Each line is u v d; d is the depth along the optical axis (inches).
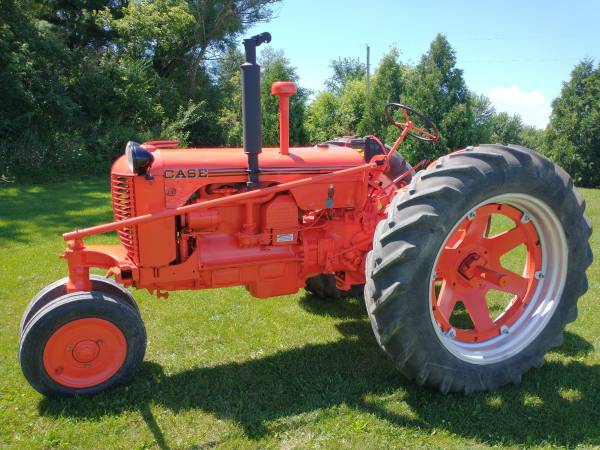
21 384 118.7
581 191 560.4
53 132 559.5
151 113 692.7
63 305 106.3
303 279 136.9
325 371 126.6
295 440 98.7
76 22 770.8
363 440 98.3
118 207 122.2
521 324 123.1
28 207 358.6
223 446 96.9
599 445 97.1
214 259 125.3
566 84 735.1
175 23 792.3
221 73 952.9
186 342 143.9
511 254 233.0
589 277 201.2
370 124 788.6
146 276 119.6
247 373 125.6
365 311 168.7
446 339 112.4
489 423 104.0
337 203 135.0
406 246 100.0
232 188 126.1
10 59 544.1
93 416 106.0
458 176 105.3
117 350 113.0
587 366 128.6
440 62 613.9
